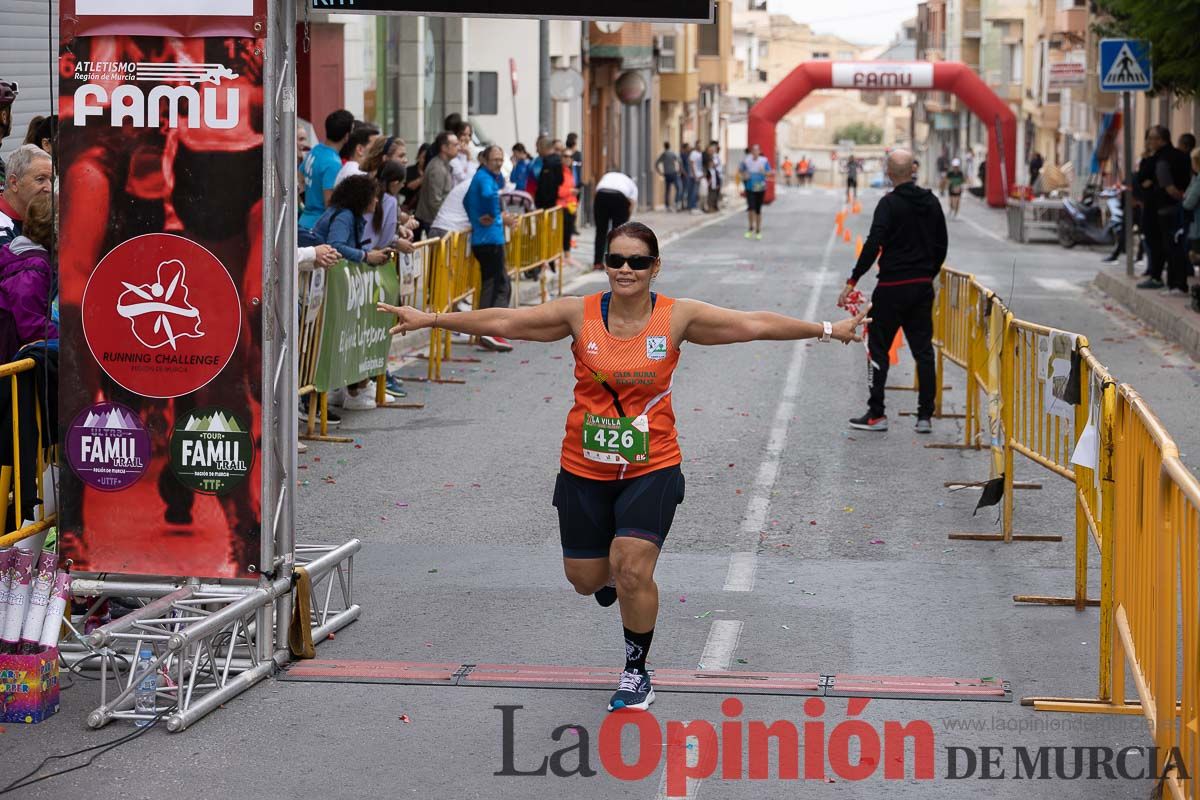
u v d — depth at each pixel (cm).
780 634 921
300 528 1172
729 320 762
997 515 1213
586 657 881
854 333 770
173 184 824
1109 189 4325
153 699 778
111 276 832
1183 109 4103
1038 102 8344
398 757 729
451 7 920
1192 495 562
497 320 770
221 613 801
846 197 8838
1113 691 793
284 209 842
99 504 846
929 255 1532
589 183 5256
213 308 830
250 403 833
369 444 1502
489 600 992
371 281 1616
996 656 878
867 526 1184
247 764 721
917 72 7394
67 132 827
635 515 758
